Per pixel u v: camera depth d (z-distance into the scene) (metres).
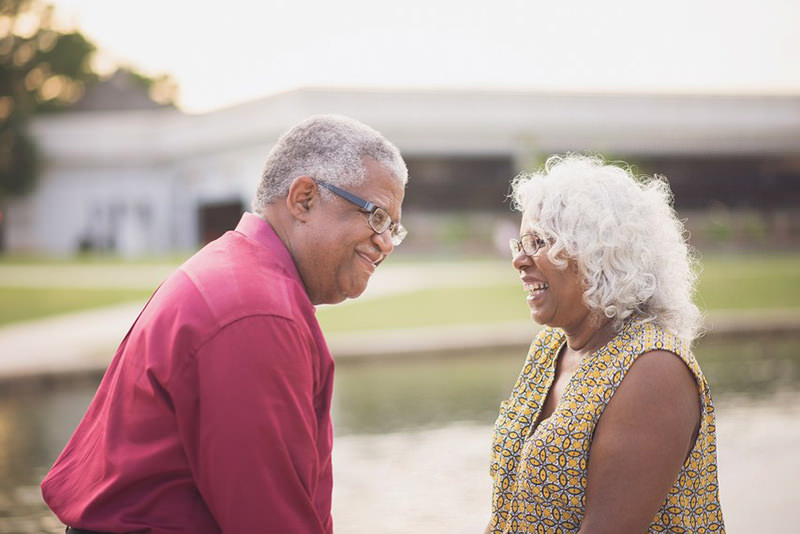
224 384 1.68
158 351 1.75
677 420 1.81
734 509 4.35
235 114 35.50
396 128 34.53
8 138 40.59
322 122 1.92
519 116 35.50
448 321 14.95
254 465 1.67
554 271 1.95
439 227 35.25
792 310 16.42
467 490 5.77
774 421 7.51
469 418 8.29
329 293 1.96
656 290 1.94
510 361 12.45
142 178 41.59
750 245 36.72
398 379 10.96
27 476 6.36
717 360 12.17
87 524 1.79
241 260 1.82
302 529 1.72
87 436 1.94
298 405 1.73
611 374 1.86
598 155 2.01
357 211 1.90
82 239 41.69
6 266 29.34
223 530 1.70
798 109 38.53
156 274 24.89
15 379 10.43
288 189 1.91
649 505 1.82
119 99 51.94
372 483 5.98
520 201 2.01
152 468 1.74
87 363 11.04
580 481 1.88
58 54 51.47
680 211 41.00
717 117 37.88
